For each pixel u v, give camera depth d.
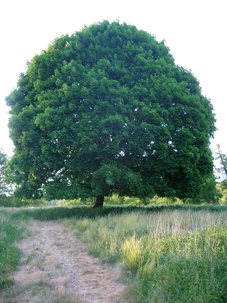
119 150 11.73
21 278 4.55
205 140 13.66
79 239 7.58
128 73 13.47
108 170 10.44
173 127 12.69
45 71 12.88
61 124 11.01
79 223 9.23
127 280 4.50
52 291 3.99
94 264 5.52
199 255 4.27
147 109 11.79
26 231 8.55
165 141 12.57
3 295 3.84
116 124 11.13
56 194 11.22
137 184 11.28
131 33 14.94
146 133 11.44
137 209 13.14
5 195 35.50
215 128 16.45
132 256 5.14
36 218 11.75
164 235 6.02
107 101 11.55
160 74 13.91
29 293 3.91
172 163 12.12
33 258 5.73
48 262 5.50
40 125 11.34
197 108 13.94
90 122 11.26
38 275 4.65
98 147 11.86
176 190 13.41
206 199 29.45
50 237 7.97
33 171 11.75
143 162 12.93
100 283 4.54
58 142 10.70
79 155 11.23
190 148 12.58
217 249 4.50
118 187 12.37
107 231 7.55
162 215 9.62
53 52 13.06
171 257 4.46
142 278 4.41
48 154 10.92
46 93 12.01
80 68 12.23
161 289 3.71
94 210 12.68
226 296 3.30
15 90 13.77
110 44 14.19
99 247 6.41
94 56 13.23
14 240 7.24
